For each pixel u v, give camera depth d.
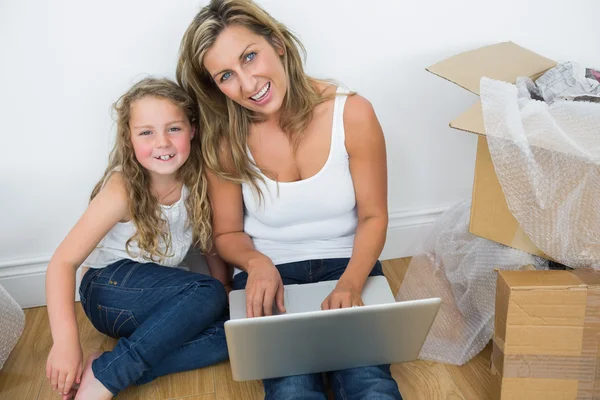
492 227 1.49
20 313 1.66
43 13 1.58
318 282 1.52
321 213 1.60
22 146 1.72
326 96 1.53
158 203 1.61
